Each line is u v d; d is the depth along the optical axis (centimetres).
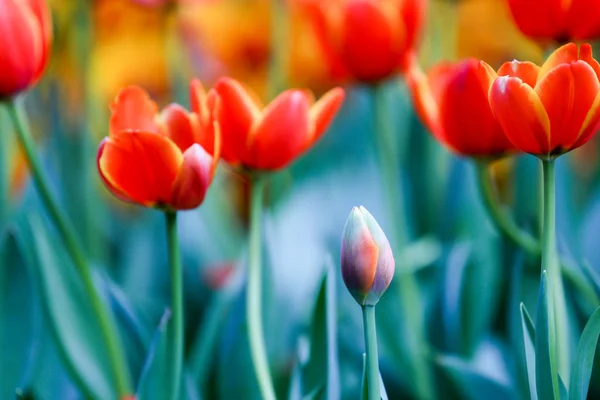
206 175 109
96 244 162
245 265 135
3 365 126
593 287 121
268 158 115
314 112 117
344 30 132
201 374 133
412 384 135
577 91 103
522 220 146
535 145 105
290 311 149
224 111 114
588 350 105
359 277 104
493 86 104
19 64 113
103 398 127
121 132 107
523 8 117
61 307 128
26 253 127
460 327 138
